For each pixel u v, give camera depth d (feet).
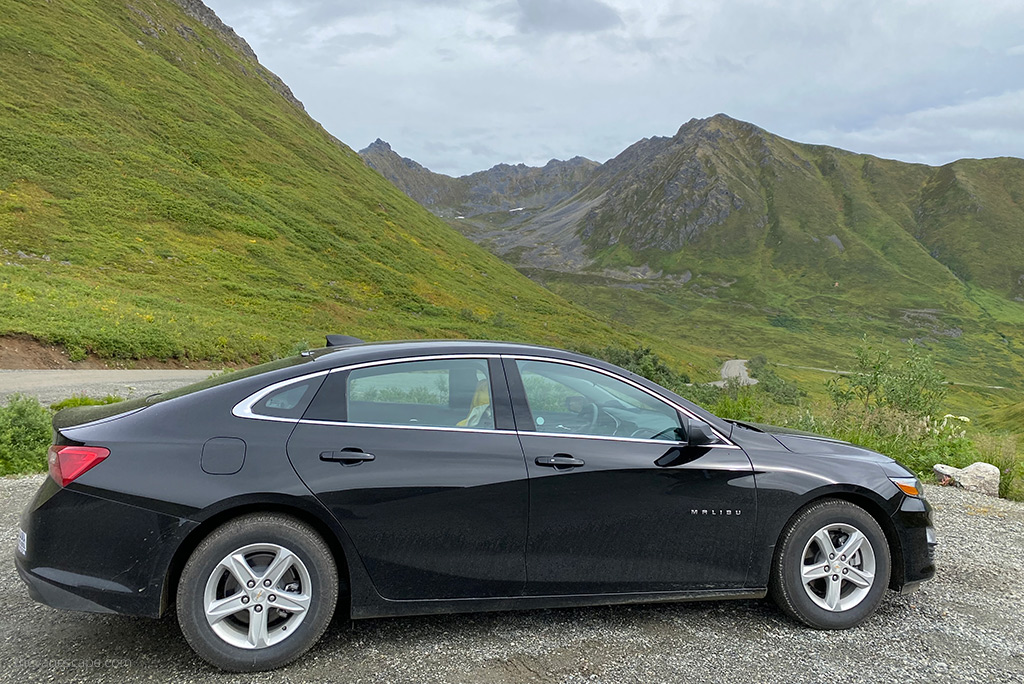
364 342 14.14
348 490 10.76
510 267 456.86
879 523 13.10
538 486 11.48
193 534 10.59
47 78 254.06
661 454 12.16
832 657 11.29
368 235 300.20
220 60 409.90
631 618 12.67
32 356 76.07
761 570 12.39
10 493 21.38
